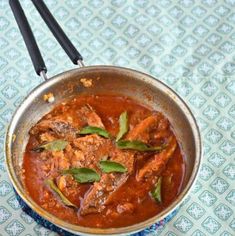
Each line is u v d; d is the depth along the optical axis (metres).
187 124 0.76
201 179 0.80
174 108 0.78
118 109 0.81
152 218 0.67
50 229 0.75
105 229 0.66
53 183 0.73
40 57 0.77
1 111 0.85
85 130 0.76
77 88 0.81
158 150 0.76
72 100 0.81
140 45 0.93
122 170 0.73
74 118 0.79
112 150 0.75
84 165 0.74
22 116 0.76
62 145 0.75
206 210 0.77
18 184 0.69
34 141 0.77
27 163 0.75
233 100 0.87
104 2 0.98
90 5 0.97
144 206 0.72
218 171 0.81
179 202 0.68
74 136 0.76
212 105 0.87
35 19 0.94
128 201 0.72
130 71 0.80
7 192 0.78
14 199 0.77
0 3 0.96
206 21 0.96
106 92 0.82
